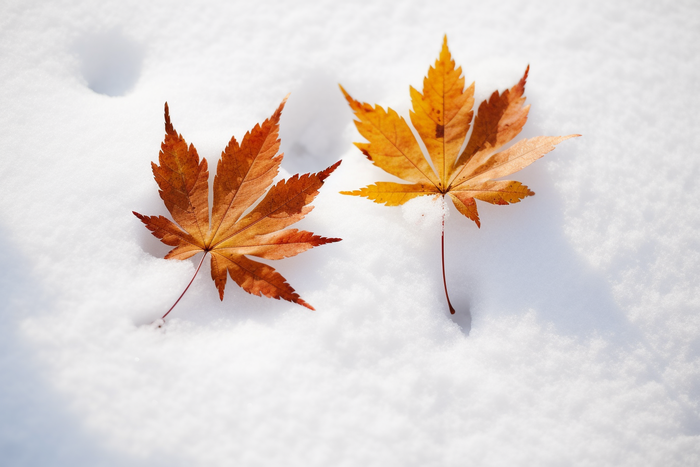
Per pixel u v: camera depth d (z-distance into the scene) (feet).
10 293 1.33
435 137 1.36
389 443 1.30
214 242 1.36
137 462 1.27
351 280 1.37
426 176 1.37
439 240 1.39
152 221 1.34
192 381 1.31
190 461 1.28
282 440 1.30
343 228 1.39
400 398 1.32
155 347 1.32
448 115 1.36
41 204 1.37
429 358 1.34
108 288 1.34
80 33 1.47
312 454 1.29
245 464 1.28
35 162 1.39
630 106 1.45
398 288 1.37
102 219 1.37
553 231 1.40
